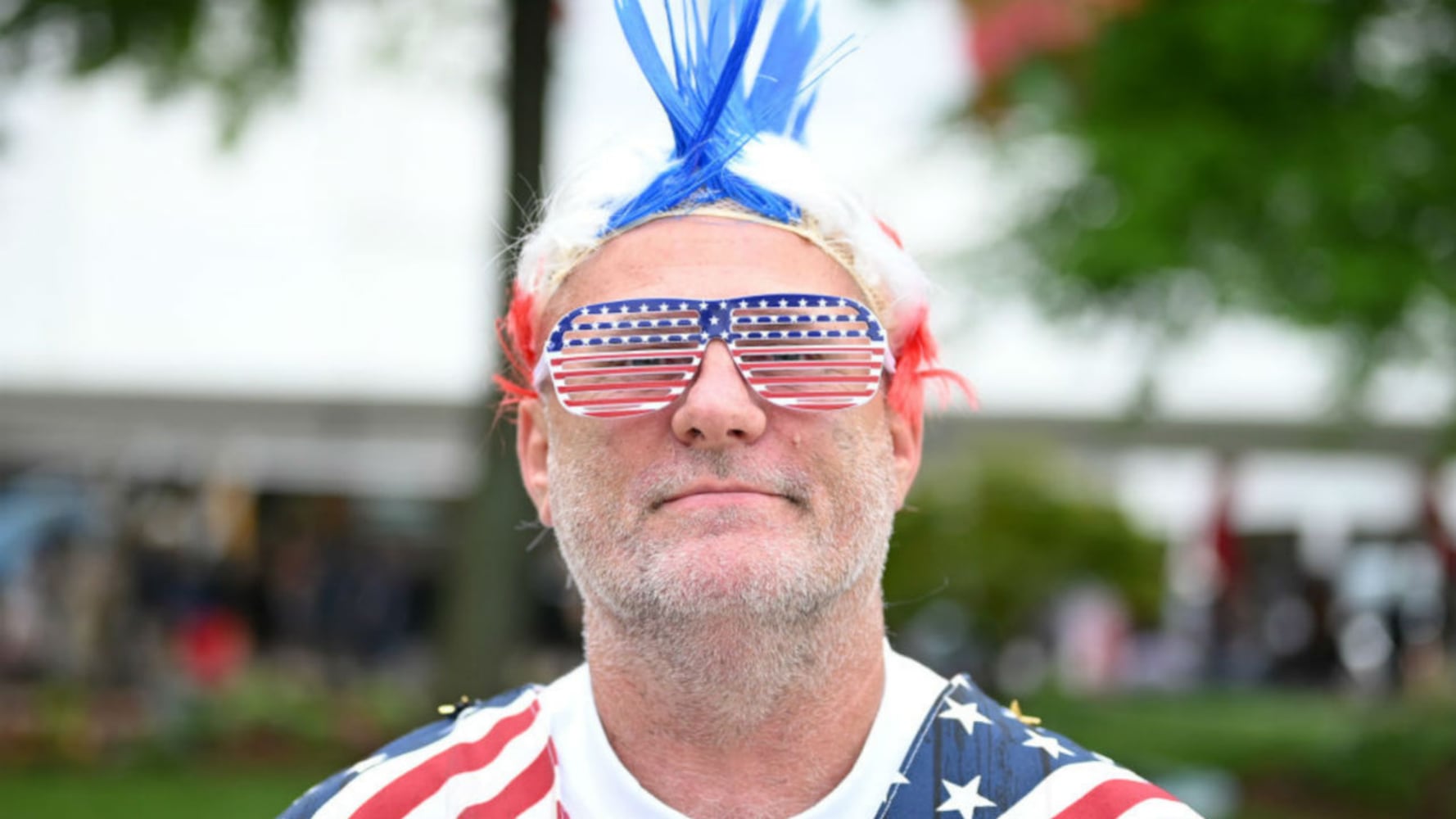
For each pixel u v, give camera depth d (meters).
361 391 13.22
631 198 1.83
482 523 8.27
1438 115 7.67
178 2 7.31
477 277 12.34
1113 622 14.45
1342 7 7.59
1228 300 7.77
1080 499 11.29
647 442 1.68
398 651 14.64
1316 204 7.63
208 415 13.37
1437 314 7.80
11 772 9.43
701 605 1.63
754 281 1.75
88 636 12.50
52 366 13.18
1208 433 12.76
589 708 1.83
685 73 1.86
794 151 1.88
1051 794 1.72
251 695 11.35
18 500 13.83
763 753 1.74
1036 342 10.94
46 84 7.64
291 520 15.13
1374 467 14.11
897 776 1.76
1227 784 9.03
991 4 7.36
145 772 9.60
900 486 1.94
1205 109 7.73
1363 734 9.93
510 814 1.79
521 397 1.99
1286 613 15.87
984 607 11.18
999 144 8.17
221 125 7.98
